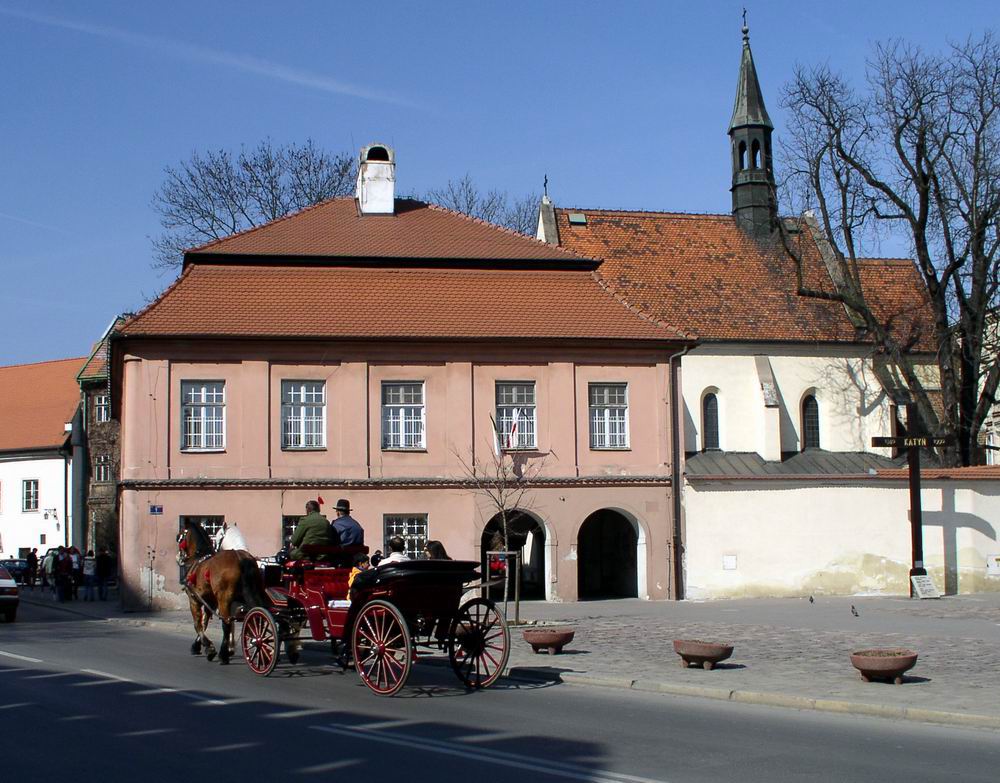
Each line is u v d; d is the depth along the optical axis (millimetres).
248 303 36688
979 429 47062
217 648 23641
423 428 36844
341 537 19594
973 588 37219
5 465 73188
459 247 40188
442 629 17250
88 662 20562
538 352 37594
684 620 29031
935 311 45562
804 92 45906
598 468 37625
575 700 16219
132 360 35281
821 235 52406
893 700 15359
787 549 37844
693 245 50688
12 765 11117
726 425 45719
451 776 10703
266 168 57281
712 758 11727
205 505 35250
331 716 14320
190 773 10781
